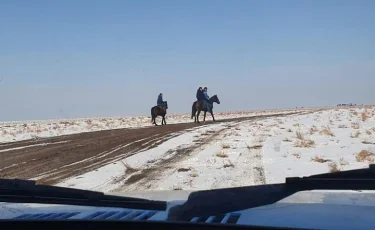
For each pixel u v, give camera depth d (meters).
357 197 2.89
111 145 20.28
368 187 2.82
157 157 15.21
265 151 15.98
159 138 23.16
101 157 15.92
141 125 43.53
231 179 10.38
